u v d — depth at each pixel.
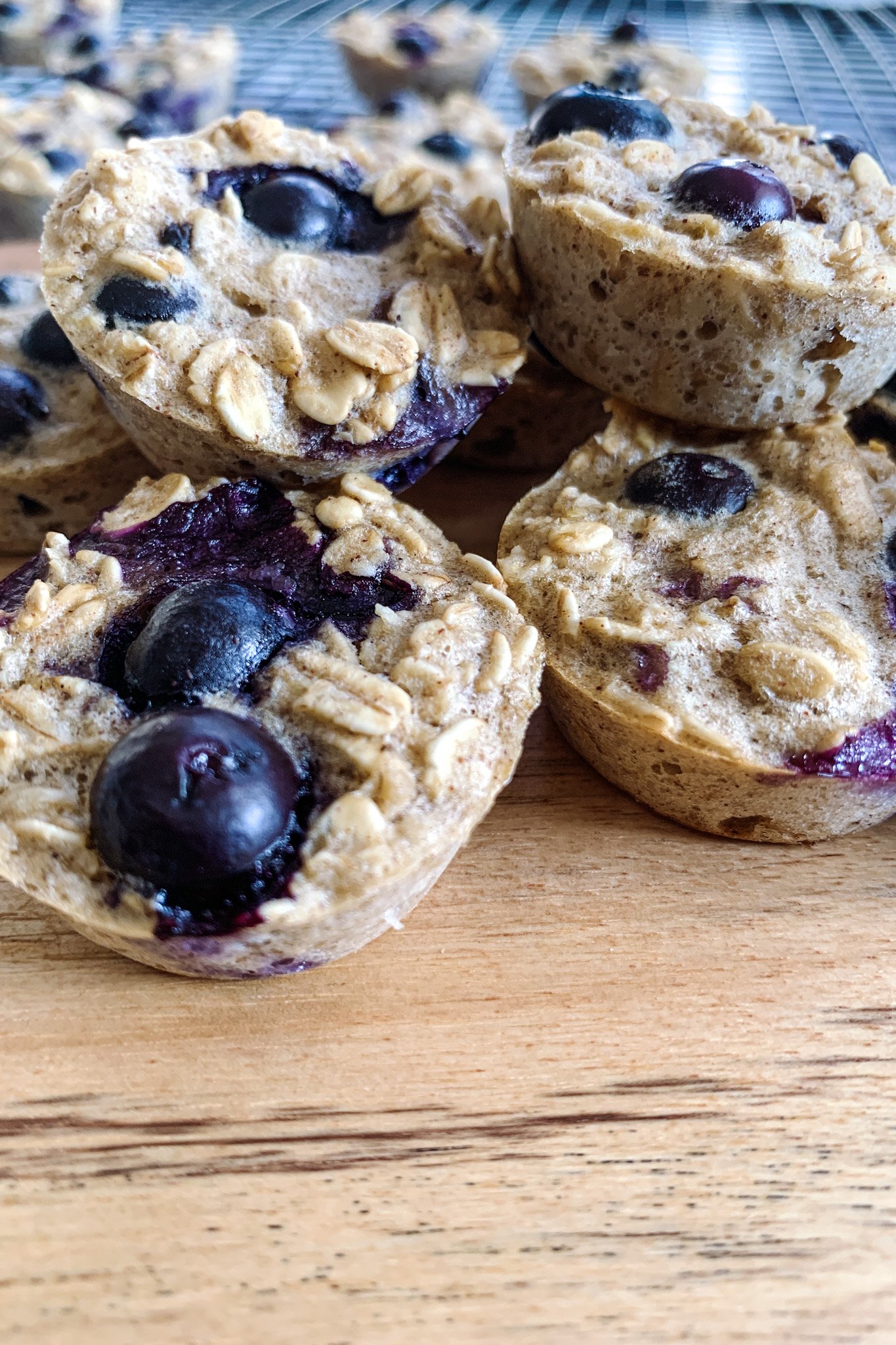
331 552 0.17
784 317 0.17
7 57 0.39
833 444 0.19
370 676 0.15
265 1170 0.14
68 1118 0.15
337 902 0.14
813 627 0.16
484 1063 0.15
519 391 0.21
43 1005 0.15
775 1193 0.14
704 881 0.17
